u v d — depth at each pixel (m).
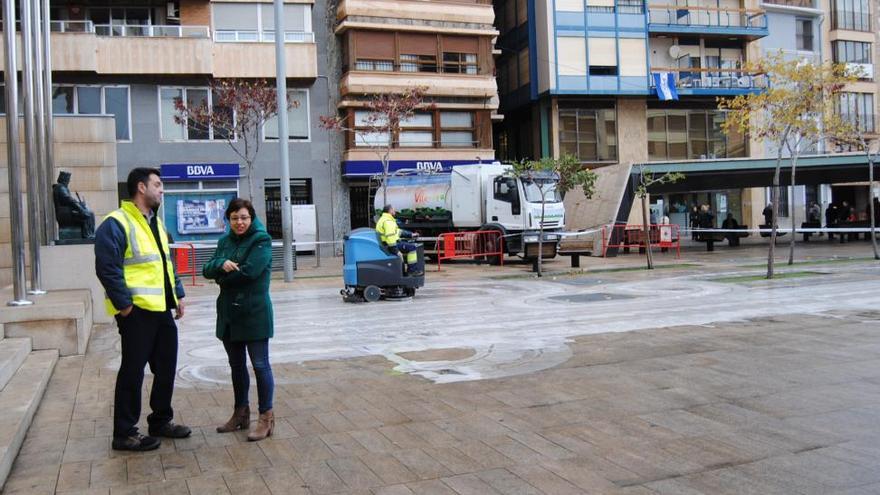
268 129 29.53
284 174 19.39
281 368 8.21
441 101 31.98
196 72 27.75
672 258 24.94
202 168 28.22
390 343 9.74
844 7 43.50
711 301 13.12
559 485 4.55
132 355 5.30
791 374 7.29
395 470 4.85
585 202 28.02
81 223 11.95
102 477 4.77
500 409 6.30
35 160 11.52
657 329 10.20
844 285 14.90
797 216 42.44
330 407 6.47
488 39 32.81
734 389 6.79
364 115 30.70
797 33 42.06
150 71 27.34
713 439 5.38
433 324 11.34
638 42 36.16
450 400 6.64
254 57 28.75
